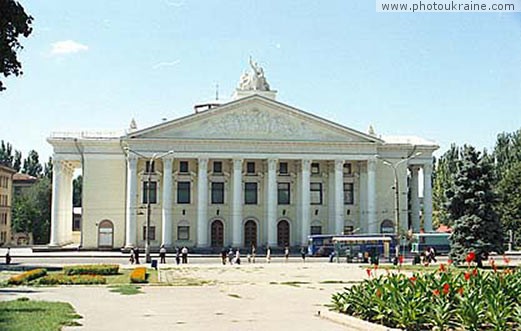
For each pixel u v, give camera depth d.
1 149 155.88
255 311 22.31
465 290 16.45
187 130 79.19
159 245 80.56
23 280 35.25
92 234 81.00
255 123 80.31
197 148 79.25
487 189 53.66
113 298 27.50
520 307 15.11
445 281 17.59
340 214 81.25
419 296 16.45
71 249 79.75
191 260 67.69
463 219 52.78
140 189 81.00
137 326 18.34
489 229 52.56
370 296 17.84
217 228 82.50
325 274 44.94
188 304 24.86
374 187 82.25
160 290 31.86
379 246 69.94
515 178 85.38
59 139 81.31
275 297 27.89
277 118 80.75
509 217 83.88
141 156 77.94
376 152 82.88
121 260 64.81
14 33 27.36
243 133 80.06
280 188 84.12
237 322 19.25
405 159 85.25
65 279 35.81
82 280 35.84
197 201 81.38
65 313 20.62
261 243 83.12
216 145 79.56
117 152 82.25
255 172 83.56
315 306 23.97
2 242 119.69
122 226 81.50
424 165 86.69
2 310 20.97
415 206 89.44
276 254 79.25
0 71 27.75
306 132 81.19
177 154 78.75
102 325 18.52
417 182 89.69
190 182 82.19
